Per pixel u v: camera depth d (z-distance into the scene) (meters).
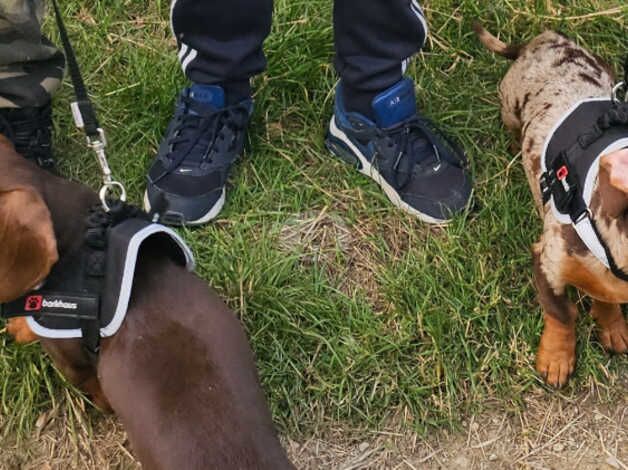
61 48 2.18
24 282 1.49
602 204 1.56
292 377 1.82
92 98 2.13
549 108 1.88
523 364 1.83
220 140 1.98
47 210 1.47
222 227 1.98
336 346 1.84
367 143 2.00
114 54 2.19
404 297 1.88
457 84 2.17
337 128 2.04
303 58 2.15
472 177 2.05
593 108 1.78
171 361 1.47
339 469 1.77
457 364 1.83
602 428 1.80
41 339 1.61
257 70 1.97
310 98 2.14
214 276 1.88
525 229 1.95
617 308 1.84
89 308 1.50
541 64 1.96
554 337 1.80
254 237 1.97
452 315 1.86
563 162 1.69
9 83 1.90
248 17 1.88
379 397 1.81
